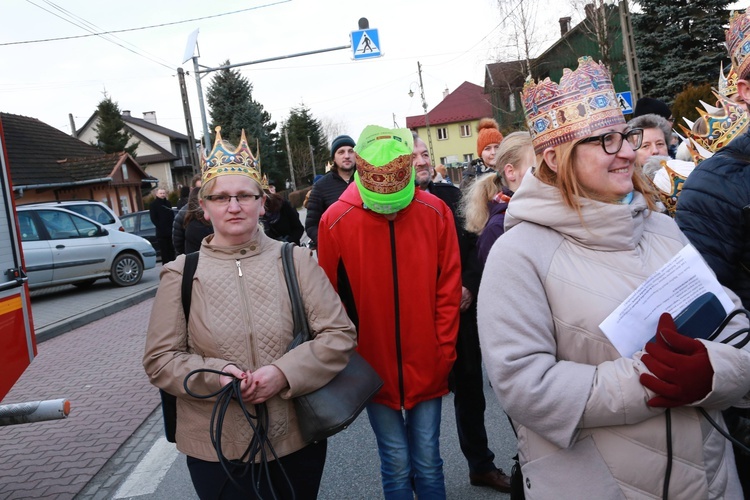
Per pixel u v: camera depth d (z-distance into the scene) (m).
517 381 1.50
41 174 23.44
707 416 1.48
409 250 2.51
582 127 1.53
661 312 1.51
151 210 13.37
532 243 1.60
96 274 11.80
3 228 3.24
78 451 4.29
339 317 2.12
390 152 2.34
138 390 5.69
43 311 10.17
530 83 1.65
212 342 2.01
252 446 1.94
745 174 1.94
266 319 2.03
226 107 51.66
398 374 2.53
